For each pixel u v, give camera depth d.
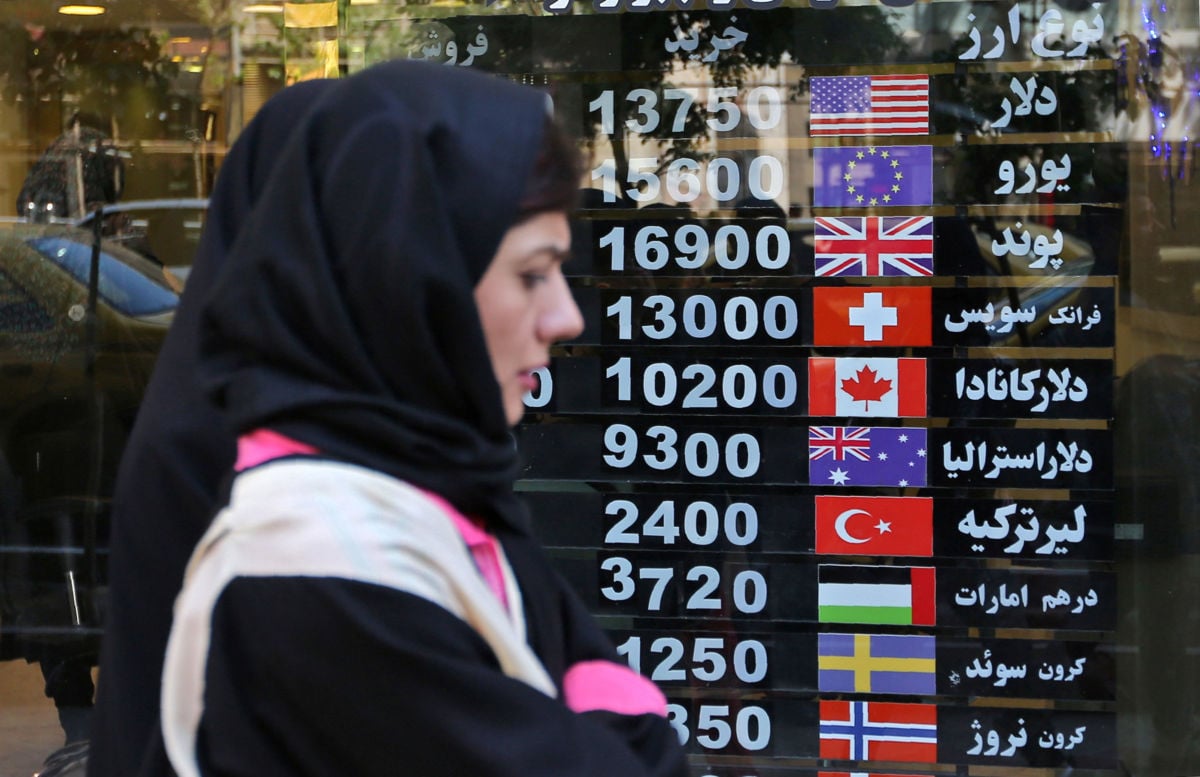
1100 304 9.96
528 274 3.72
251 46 11.08
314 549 3.27
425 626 3.28
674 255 10.21
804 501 10.27
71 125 11.50
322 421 3.43
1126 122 9.86
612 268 10.26
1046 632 10.16
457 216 3.49
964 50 9.92
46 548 12.00
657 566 10.40
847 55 10.01
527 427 10.41
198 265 4.14
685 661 10.43
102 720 4.03
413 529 3.38
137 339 11.77
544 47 10.25
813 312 10.15
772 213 10.13
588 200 10.23
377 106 3.53
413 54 10.52
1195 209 9.86
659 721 4.08
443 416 3.52
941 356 10.09
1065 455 10.05
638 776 3.45
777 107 10.08
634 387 10.31
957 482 10.16
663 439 10.33
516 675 3.48
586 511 10.41
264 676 3.33
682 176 10.17
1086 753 10.20
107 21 11.31
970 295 10.05
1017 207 9.96
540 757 3.29
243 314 3.48
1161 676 10.11
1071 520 10.09
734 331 10.22
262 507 3.35
